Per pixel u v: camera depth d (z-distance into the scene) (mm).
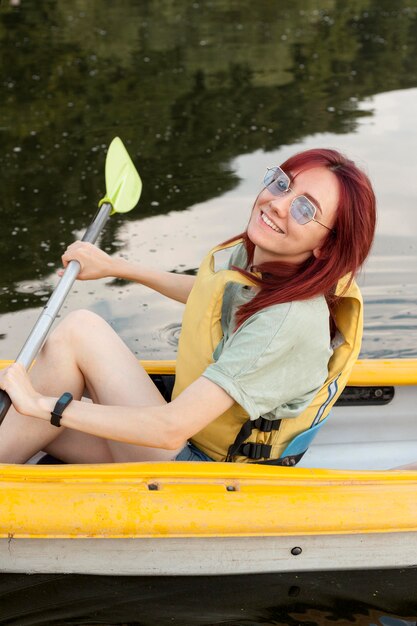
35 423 1997
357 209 1785
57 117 6152
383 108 6570
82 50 7879
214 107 6484
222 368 1806
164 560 1998
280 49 8266
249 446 2012
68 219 4434
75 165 5234
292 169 1808
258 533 1943
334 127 6109
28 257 3975
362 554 2059
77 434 2080
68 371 2014
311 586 2041
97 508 1889
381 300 3600
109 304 3545
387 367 2539
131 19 9102
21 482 1901
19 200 4680
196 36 8586
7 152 5445
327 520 1961
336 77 7398
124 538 1953
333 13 9883
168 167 5258
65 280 2170
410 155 5523
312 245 1810
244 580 2051
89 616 1916
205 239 4250
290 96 6828
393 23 9469
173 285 2301
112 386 1996
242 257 2051
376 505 1982
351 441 2584
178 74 7289
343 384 2023
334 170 1793
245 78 7258
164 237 4266
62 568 1984
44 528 1877
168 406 1807
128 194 2705
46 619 1897
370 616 1955
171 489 1933
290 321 1798
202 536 1947
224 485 1954
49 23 8734
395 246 4129
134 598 1979
